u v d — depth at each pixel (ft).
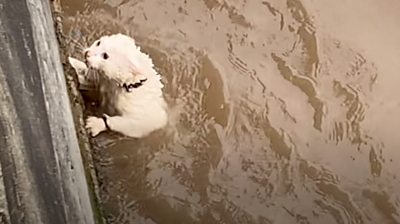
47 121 5.83
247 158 7.79
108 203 7.13
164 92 8.00
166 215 7.24
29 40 6.05
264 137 7.96
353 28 8.87
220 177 7.61
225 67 8.32
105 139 7.39
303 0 8.93
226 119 7.97
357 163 7.98
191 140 7.73
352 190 7.80
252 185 7.63
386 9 9.05
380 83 8.54
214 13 8.65
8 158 4.96
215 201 7.43
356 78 8.53
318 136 8.08
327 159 7.96
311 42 8.70
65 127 6.33
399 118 8.32
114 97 7.18
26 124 5.40
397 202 7.79
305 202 7.63
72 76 7.13
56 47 7.02
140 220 7.14
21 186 5.01
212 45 8.44
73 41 7.98
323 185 7.77
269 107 8.14
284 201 7.59
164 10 8.52
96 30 8.16
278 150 7.91
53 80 6.39
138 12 8.42
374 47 8.77
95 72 6.97
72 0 8.21
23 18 6.09
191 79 8.16
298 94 8.32
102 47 6.86
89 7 8.24
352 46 8.74
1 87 5.21
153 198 7.29
